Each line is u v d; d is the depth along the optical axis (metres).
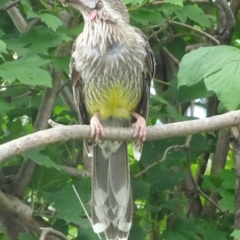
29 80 9.34
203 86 11.95
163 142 12.39
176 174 11.80
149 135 9.43
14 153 8.37
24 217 10.77
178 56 13.20
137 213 12.15
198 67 9.35
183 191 12.80
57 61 10.66
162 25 11.88
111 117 10.77
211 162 13.73
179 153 12.41
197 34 13.07
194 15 11.78
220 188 11.52
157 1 11.16
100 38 10.14
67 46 11.18
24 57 9.70
